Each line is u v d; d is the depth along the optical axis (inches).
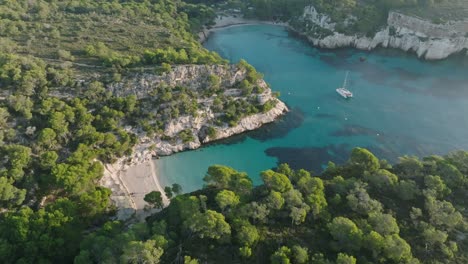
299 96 6628.9
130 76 5216.5
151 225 3405.5
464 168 3986.2
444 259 3063.5
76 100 4790.8
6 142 4244.6
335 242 3090.6
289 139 5570.9
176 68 5359.3
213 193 3678.6
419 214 3398.1
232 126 5477.4
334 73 7460.6
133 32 6609.3
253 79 5767.7
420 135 5718.5
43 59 5339.6
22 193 3705.7
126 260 2773.1
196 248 2999.5
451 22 7844.5
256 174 4921.3
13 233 3144.7
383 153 5344.5
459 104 6471.5
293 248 2967.5
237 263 2918.3
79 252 3218.5
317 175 4434.1
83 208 3649.1
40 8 6919.3
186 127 5280.5
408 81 7185.0
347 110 6274.6
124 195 4286.4
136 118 5073.8
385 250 2955.2
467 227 3307.1
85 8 7317.9
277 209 3334.2
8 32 5915.4
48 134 4266.7
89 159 4315.9
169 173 4800.7
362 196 3489.2
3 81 4712.1
